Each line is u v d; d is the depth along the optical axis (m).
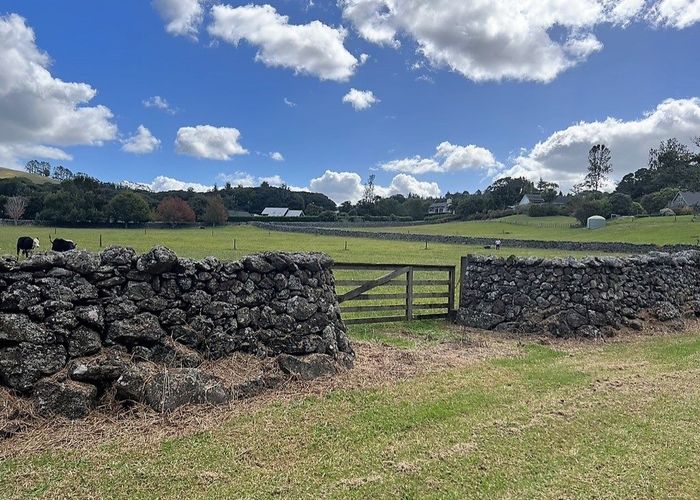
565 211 85.88
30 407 4.23
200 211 97.62
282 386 5.45
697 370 6.78
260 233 64.75
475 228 73.88
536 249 40.06
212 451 4.05
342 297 9.07
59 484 3.49
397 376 6.16
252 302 5.82
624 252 35.41
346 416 4.86
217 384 4.96
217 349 5.46
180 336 5.27
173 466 3.79
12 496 3.33
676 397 5.64
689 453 4.24
